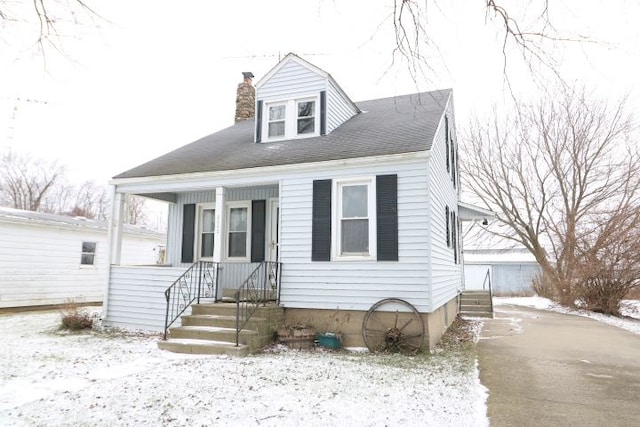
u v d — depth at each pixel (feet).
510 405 16.33
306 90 36.88
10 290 47.60
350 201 29.27
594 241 59.67
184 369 20.95
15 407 15.72
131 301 34.94
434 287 27.78
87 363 22.33
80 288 55.67
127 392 17.20
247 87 53.88
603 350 27.35
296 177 30.40
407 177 27.37
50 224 51.47
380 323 27.07
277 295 29.73
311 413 15.05
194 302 32.22
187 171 33.68
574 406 16.29
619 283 53.67
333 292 28.45
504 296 88.84
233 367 21.42
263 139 37.99
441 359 24.29
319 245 29.14
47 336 31.30
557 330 36.96
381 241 27.48
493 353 26.20
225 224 38.11
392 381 19.26
